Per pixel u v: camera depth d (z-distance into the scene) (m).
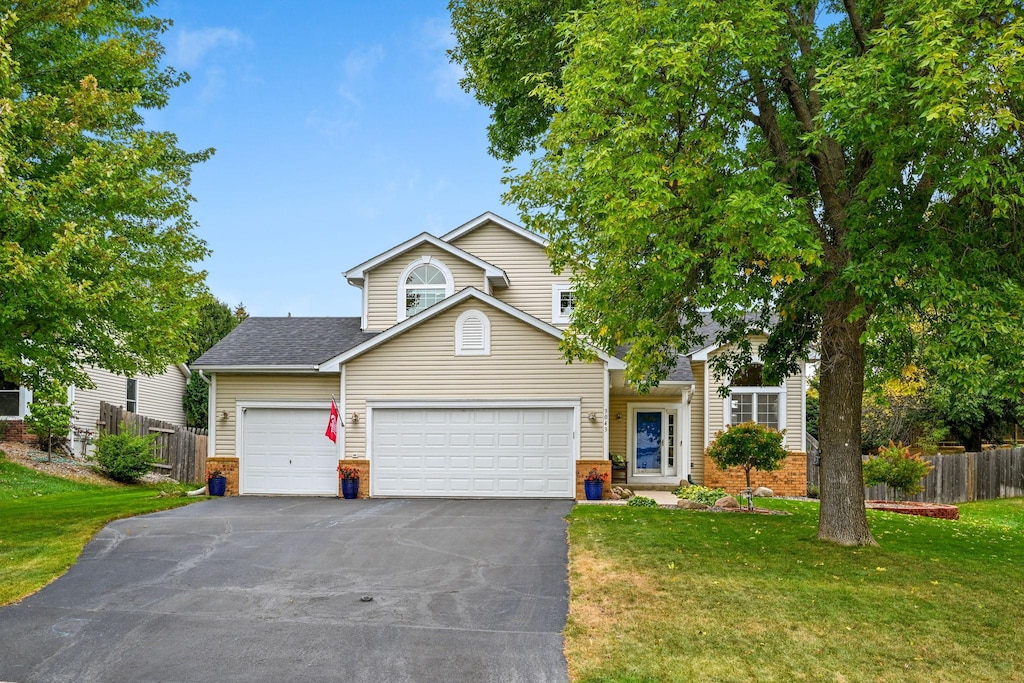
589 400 17.52
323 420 18.77
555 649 6.93
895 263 8.77
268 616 7.94
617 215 9.16
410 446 17.83
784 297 11.12
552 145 11.18
